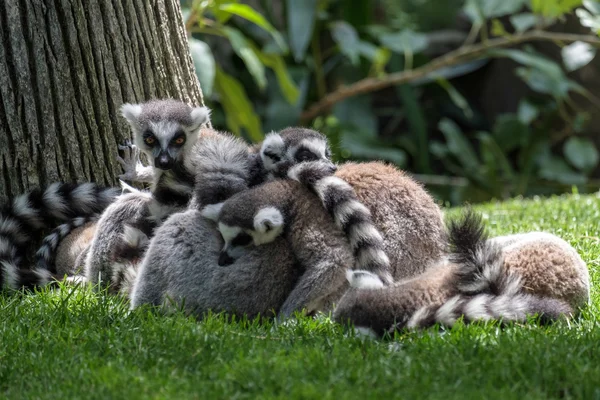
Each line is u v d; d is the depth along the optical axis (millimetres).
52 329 9023
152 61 12688
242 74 28578
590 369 7449
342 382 7266
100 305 9703
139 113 12086
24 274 11500
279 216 9562
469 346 7961
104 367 7715
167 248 10023
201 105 13789
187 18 19297
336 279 9484
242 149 11625
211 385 7312
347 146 26969
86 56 12070
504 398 6875
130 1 12359
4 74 11852
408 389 7117
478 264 9078
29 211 12008
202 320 9711
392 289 8914
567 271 9562
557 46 29375
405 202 10133
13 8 11758
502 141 27781
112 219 11406
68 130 12109
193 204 10781
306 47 27672
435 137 31641
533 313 8898
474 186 27438
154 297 10031
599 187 27359
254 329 9047
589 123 29453
